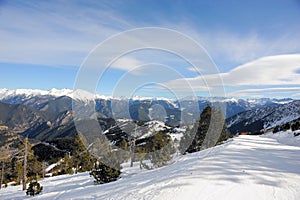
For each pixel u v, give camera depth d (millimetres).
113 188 7438
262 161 7930
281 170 6520
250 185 5285
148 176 8227
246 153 10031
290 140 17219
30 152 22047
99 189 8109
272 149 11570
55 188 15070
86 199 6594
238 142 15297
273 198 4633
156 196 5199
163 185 5883
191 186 5422
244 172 6344
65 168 31203
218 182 5559
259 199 4609
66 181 17859
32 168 27891
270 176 5914
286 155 9352
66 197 8070
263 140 17891
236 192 4941
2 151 27031
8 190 20062
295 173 6152
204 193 4992
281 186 5184
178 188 5418
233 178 5820
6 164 29766
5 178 34656
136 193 5746
